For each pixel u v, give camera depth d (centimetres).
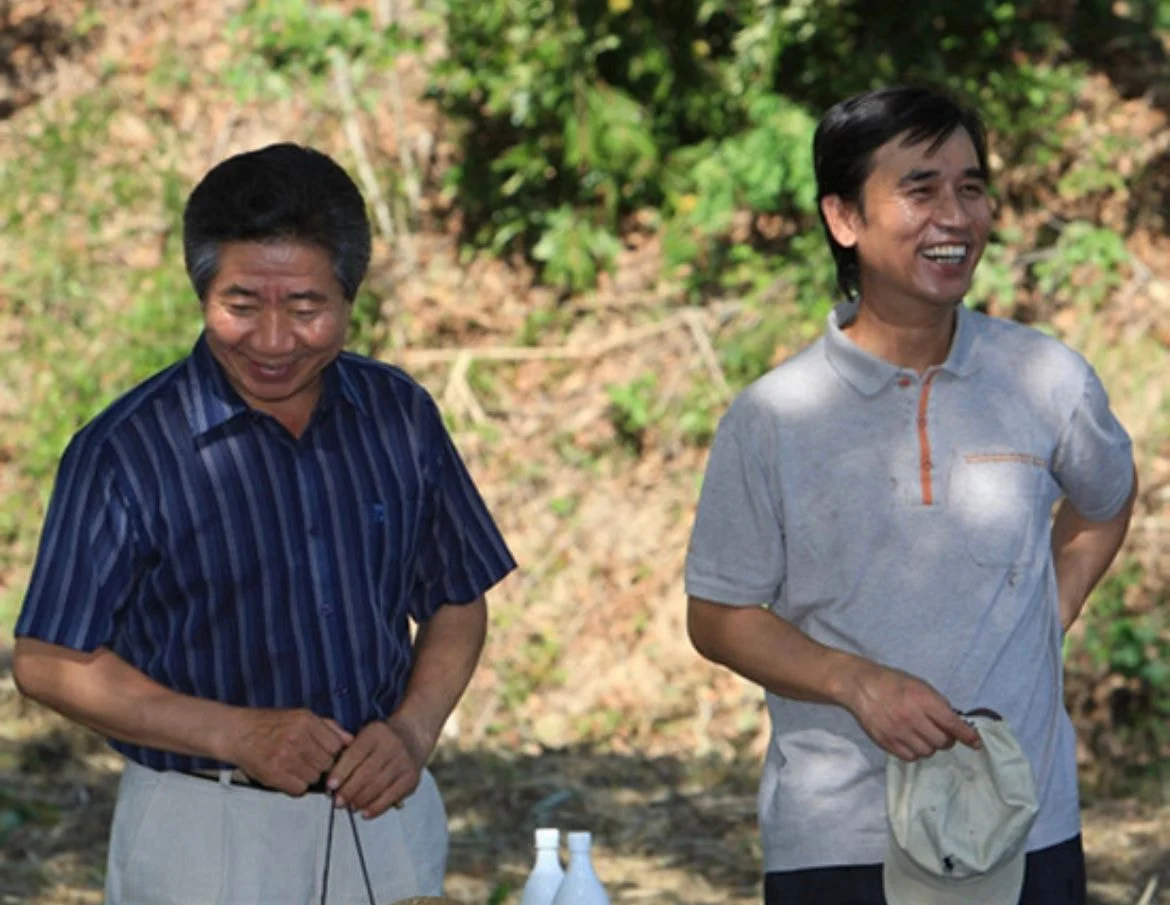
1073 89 3183
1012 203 3198
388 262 3256
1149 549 2697
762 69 3100
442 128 3378
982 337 1121
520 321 3200
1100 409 1136
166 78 3519
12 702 2545
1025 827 1048
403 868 1023
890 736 1047
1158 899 2080
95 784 2350
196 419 964
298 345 921
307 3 3466
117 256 3297
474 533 1052
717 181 3094
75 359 3161
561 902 1022
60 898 2027
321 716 987
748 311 3131
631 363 3125
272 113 3434
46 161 3416
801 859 1103
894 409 1093
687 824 2319
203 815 984
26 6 3638
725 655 1116
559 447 3061
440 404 3103
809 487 1089
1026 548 1091
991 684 1077
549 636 2820
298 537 977
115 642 990
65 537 954
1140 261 3162
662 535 2941
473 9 3105
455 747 2612
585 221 3173
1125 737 2573
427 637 1066
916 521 1081
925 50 3177
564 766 2528
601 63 3162
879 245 1085
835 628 1091
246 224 905
